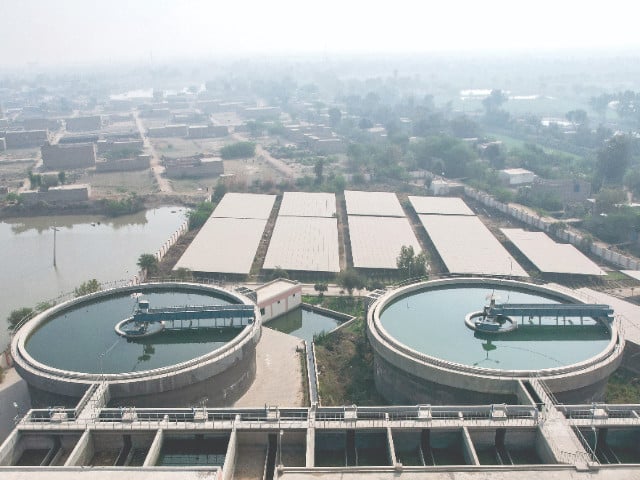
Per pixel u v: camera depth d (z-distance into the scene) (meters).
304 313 93.88
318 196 158.88
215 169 193.12
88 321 66.38
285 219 136.62
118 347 60.53
